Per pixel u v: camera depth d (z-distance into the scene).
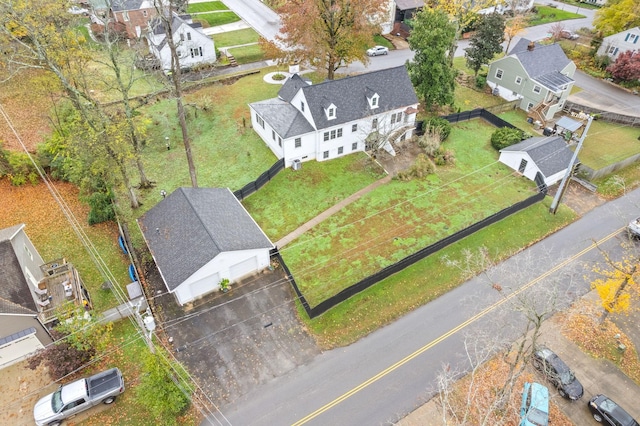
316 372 24.77
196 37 54.78
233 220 30.86
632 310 28.95
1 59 41.31
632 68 55.62
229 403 23.12
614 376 25.12
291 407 23.02
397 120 43.78
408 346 26.39
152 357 21.09
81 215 34.38
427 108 49.28
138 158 34.62
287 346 26.03
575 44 68.25
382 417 22.75
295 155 39.91
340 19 47.00
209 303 28.25
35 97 46.69
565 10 84.38
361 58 49.94
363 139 42.62
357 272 30.52
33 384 23.58
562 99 50.28
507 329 27.44
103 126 31.44
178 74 29.33
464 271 30.78
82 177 33.59
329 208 36.06
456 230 34.28
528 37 71.19
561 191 34.94
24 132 41.94
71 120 37.47
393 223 34.78
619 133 47.91
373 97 40.88
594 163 42.69
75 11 58.62
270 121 39.84
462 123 48.69
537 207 37.06
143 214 33.91
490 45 52.84
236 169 39.56
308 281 29.78
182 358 25.03
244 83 53.62
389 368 25.11
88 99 32.03
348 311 28.11
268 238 32.41
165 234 29.70
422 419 22.75
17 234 26.25
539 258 32.69
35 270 27.52
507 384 20.70
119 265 30.39
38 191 36.44
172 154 41.38
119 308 26.31
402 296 29.34
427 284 30.27
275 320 27.41
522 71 50.53
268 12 75.50
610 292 25.50
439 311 28.66
